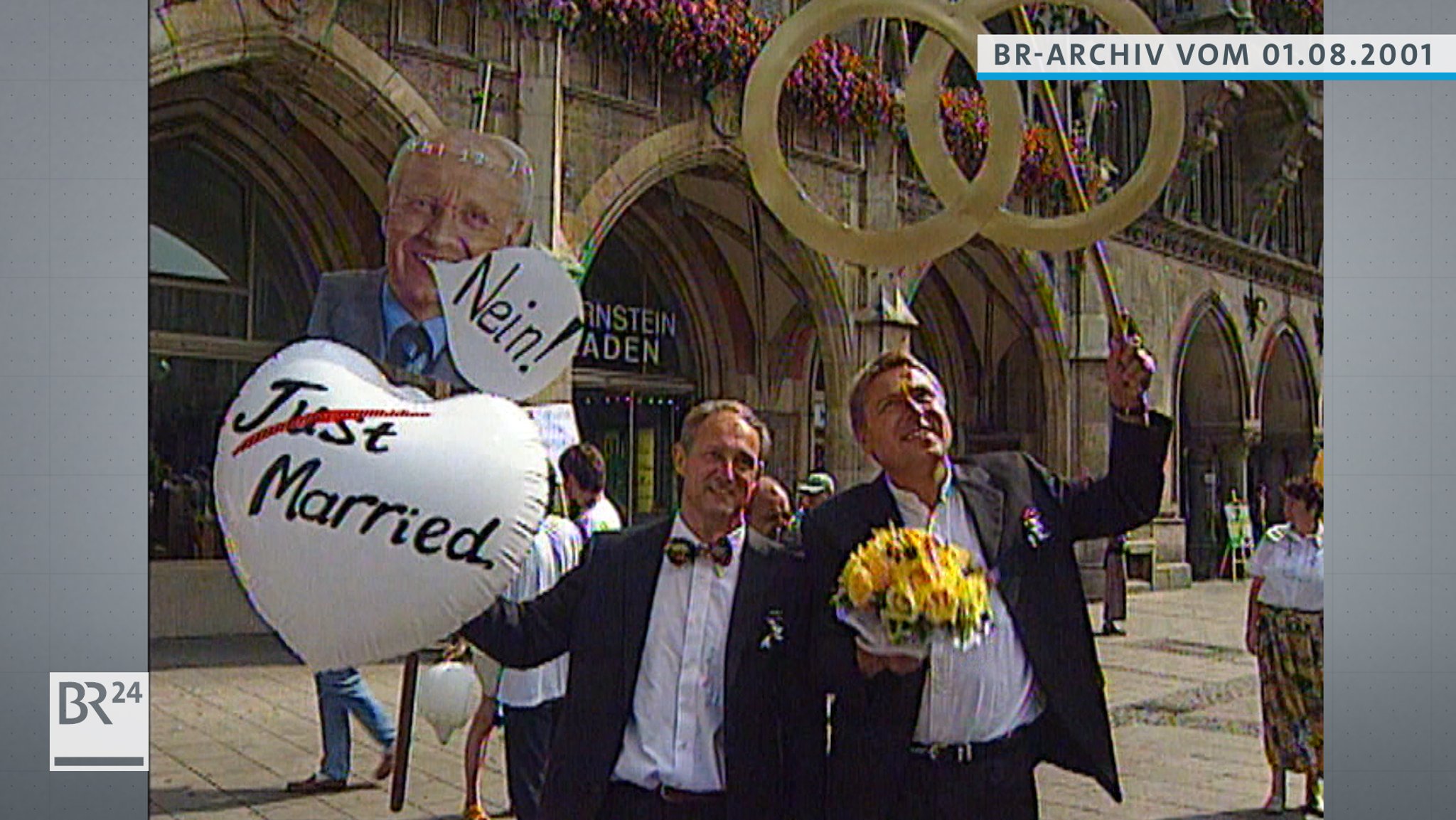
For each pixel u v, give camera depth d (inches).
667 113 502.6
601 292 648.4
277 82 415.2
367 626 112.2
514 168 151.6
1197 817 264.8
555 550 218.4
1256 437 967.0
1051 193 675.4
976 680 117.6
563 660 211.9
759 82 120.7
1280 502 1075.3
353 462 112.3
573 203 468.1
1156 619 633.0
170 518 506.0
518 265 150.5
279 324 525.0
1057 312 740.0
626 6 474.9
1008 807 119.1
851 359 591.2
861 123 587.8
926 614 107.9
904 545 110.7
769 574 122.3
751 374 695.7
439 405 119.6
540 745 214.7
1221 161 951.6
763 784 118.0
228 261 514.0
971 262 734.5
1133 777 299.0
